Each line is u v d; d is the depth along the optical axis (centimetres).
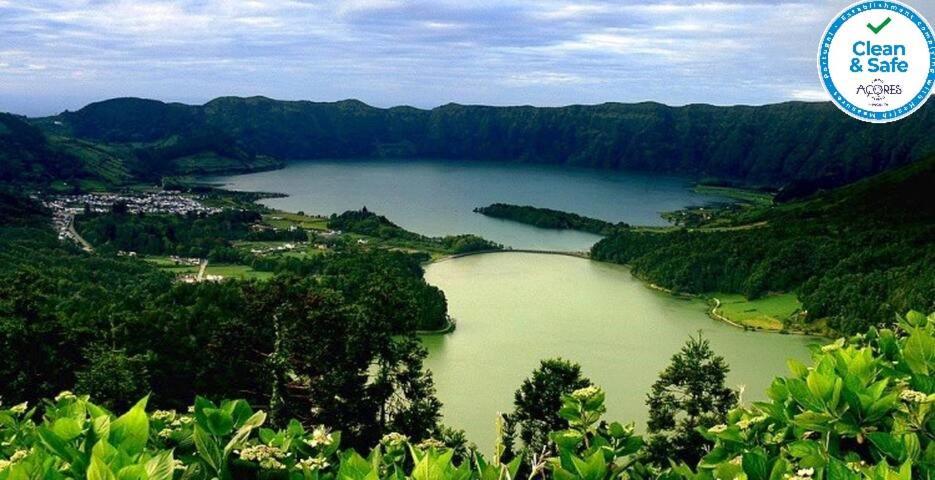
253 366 4462
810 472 518
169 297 7406
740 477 527
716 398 3891
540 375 3588
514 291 13438
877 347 812
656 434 3744
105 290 9931
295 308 4441
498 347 9419
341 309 4462
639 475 643
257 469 581
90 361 4506
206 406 648
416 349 4400
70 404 685
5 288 5078
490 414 6538
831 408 577
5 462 610
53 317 4916
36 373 4406
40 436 562
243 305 5241
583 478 546
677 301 12638
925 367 661
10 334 4359
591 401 720
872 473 480
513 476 554
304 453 638
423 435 3947
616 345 9600
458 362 8631
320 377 4191
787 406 638
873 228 15638
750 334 10281
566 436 671
